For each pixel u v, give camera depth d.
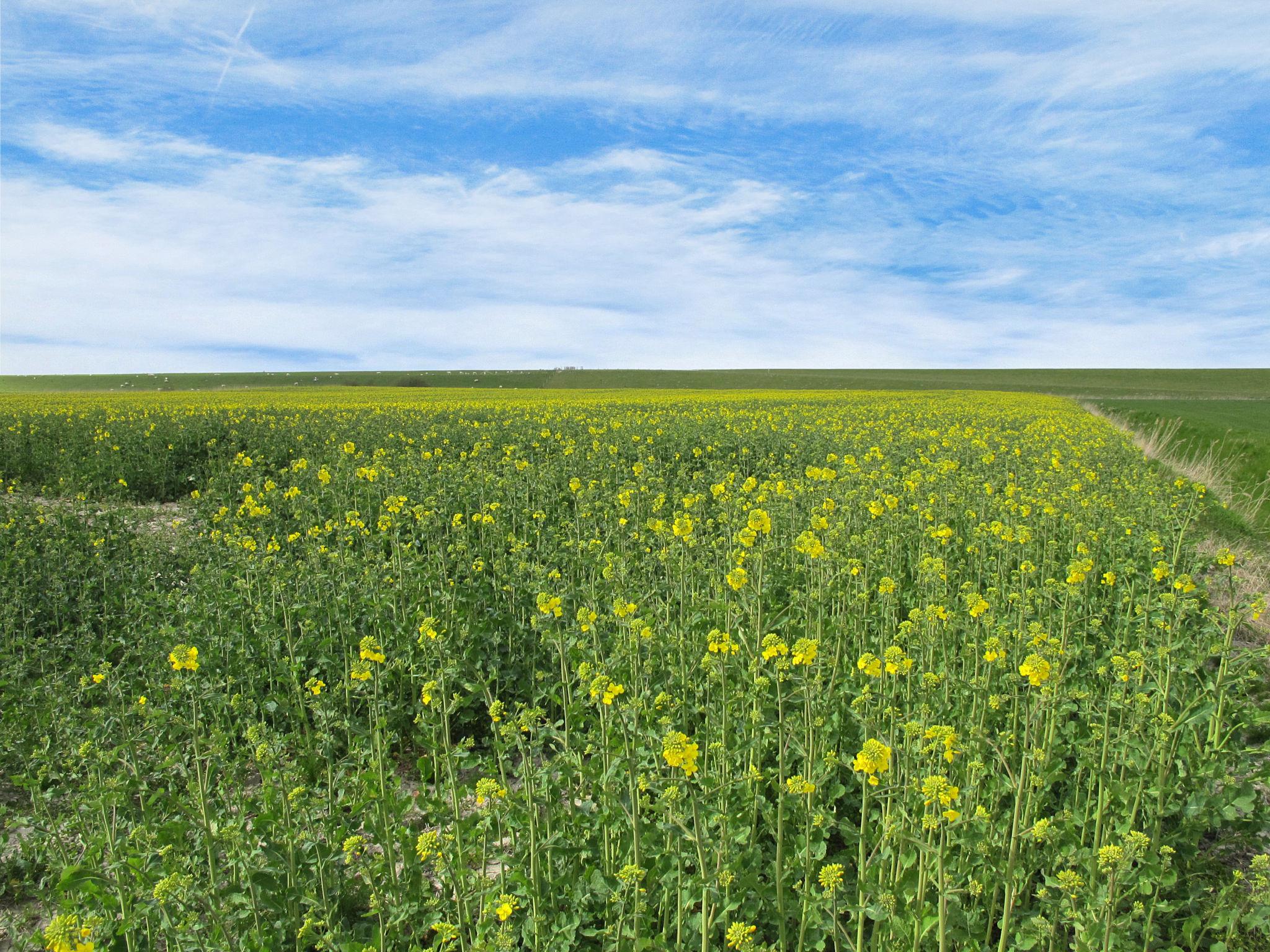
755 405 41.84
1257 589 10.59
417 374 119.25
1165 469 21.48
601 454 18.91
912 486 12.97
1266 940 4.47
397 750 7.49
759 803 4.93
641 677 6.21
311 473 17.05
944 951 3.80
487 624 8.37
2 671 8.11
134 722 7.06
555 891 4.71
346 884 4.95
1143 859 4.38
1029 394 71.50
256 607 8.50
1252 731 7.00
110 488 19.31
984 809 4.39
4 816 6.20
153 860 4.67
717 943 4.34
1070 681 6.89
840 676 6.55
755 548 7.36
